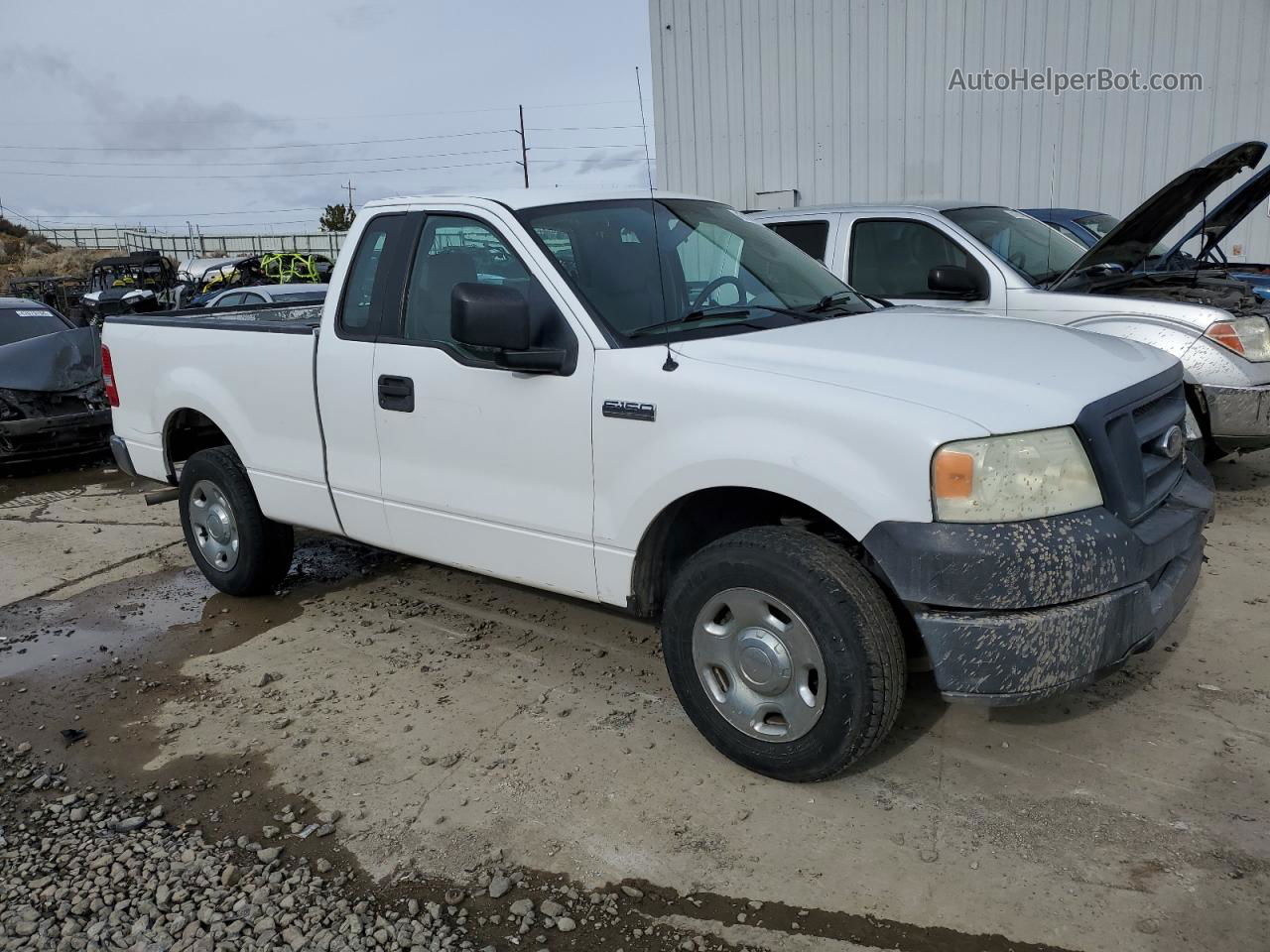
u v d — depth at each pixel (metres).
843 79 13.23
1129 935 2.50
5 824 3.26
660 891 2.77
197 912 2.75
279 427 4.54
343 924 2.68
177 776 3.49
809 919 2.62
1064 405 2.84
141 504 7.56
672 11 14.29
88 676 4.38
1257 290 7.70
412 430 3.96
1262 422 5.49
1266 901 2.59
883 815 3.04
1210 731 3.40
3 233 55.88
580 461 3.44
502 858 2.94
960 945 2.50
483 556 3.86
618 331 3.41
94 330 9.36
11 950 2.64
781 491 2.94
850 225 6.88
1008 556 2.66
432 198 4.00
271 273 23.38
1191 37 11.26
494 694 3.97
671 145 14.76
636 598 3.45
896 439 2.74
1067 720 3.54
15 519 7.29
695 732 3.59
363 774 3.43
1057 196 12.30
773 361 3.15
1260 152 5.52
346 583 5.38
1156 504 3.15
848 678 2.89
